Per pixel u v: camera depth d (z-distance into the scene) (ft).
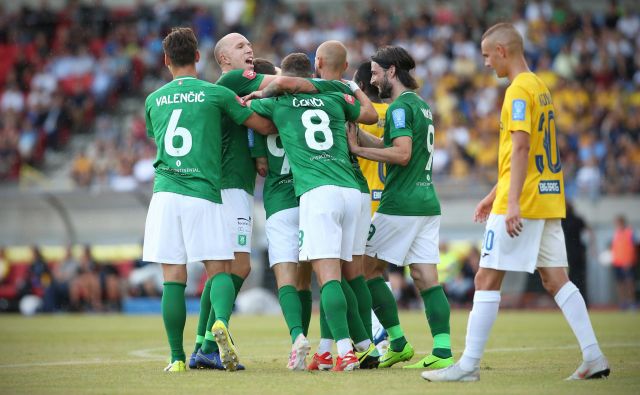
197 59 83.66
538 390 63.31
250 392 63.31
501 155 70.64
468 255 220.23
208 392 63.72
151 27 337.52
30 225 241.14
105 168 280.31
